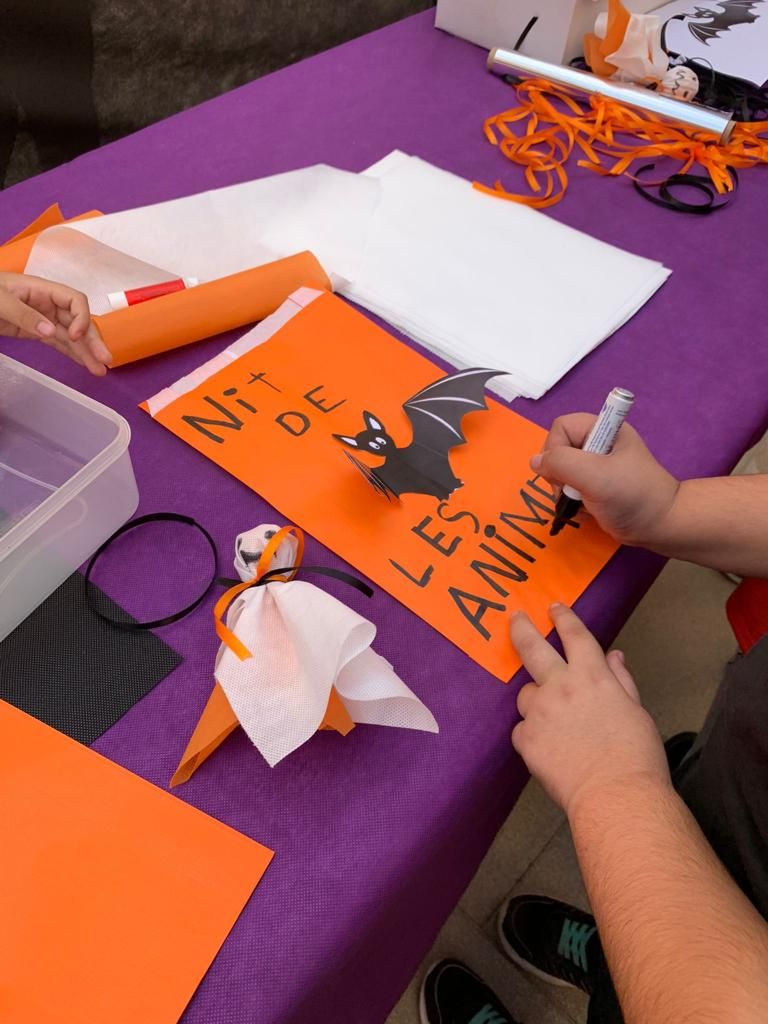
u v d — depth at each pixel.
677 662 1.29
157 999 0.38
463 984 0.96
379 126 0.95
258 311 0.71
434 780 0.47
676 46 1.06
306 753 0.47
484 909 1.05
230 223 0.77
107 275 0.71
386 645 0.52
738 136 0.96
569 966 0.96
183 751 0.46
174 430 0.62
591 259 0.80
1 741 0.46
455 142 0.94
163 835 0.43
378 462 0.61
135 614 0.52
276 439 0.62
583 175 0.92
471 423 0.65
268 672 0.44
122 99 1.50
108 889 0.41
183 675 0.50
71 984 0.38
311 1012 0.42
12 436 0.58
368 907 0.43
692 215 0.89
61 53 1.34
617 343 0.74
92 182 0.84
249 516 0.58
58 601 0.52
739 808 0.53
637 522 0.56
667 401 0.69
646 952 0.40
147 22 1.43
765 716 0.51
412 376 0.68
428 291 0.75
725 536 0.58
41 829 0.42
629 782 0.46
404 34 1.10
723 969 0.38
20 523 0.48
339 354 0.68
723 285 0.81
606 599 0.57
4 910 0.40
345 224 0.80
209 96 1.64
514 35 1.04
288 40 1.70
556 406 0.68
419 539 0.57
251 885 0.42
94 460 0.51
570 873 1.08
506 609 0.54
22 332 0.61
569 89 0.99
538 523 0.59
